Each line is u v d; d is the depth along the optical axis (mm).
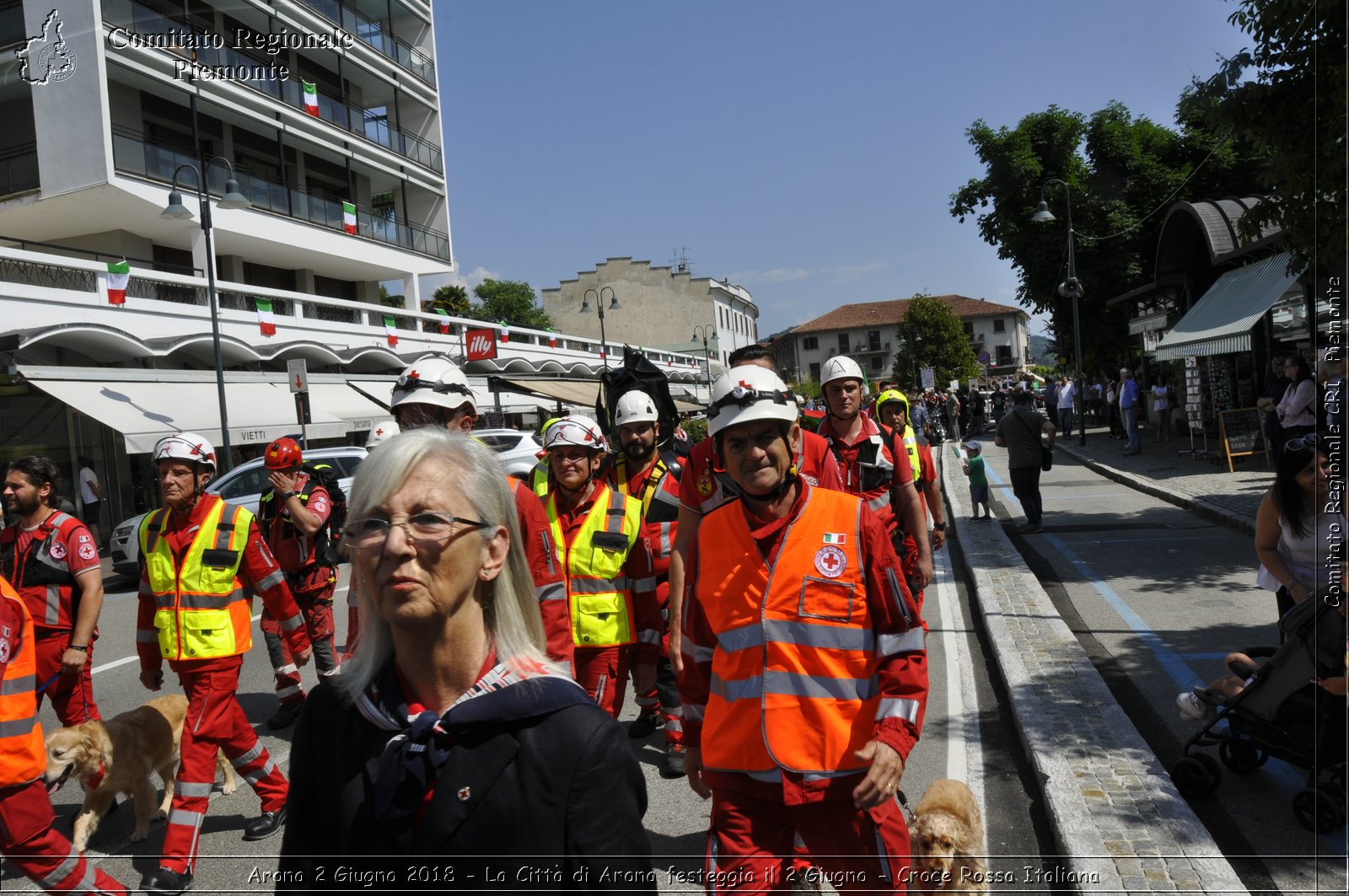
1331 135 5637
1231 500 13578
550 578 3691
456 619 1708
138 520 14766
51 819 3420
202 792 4188
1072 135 32562
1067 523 13844
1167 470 18531
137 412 17219
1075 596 9078
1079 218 32562
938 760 5094
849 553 2668
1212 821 4145
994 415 45938
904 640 2654
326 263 31656
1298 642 4047
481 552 1728
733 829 2676
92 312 18391
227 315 21781
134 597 13234
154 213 23609
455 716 1576
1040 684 5902
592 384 24469
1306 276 6270
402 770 1574
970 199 34188
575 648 4773
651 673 4992
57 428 18172
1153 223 32188
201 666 4277
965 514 15438
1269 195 6523
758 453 2674
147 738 4770
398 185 36438
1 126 23141
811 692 2625
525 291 65688
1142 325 28891
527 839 1544
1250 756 4582
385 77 34688
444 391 4230
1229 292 18719
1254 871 3689
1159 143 32125
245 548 4402
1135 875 3451
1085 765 4535
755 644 2686
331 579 6633
